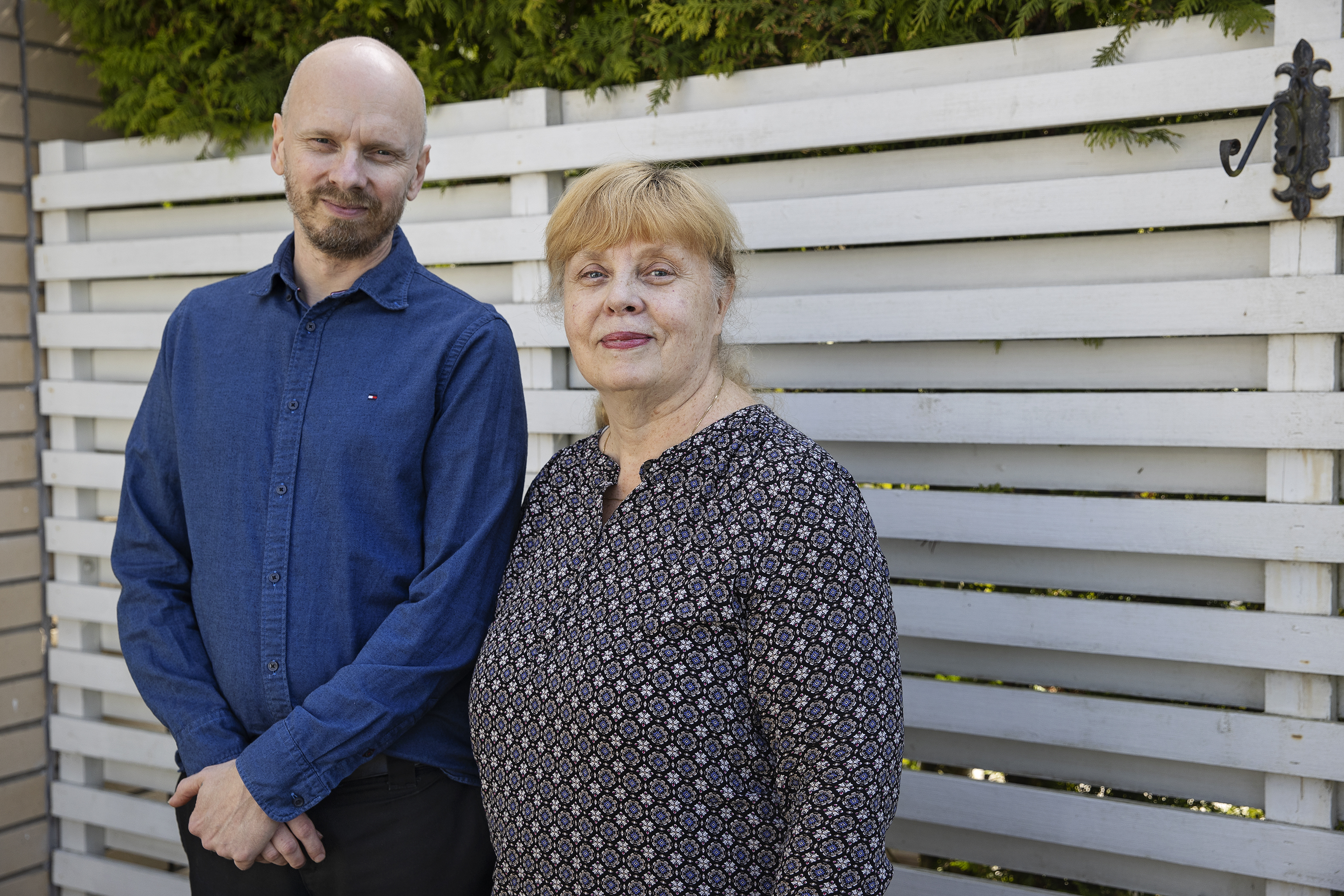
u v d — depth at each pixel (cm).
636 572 123
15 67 272
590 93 215
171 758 264
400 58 158
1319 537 163
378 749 145
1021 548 190
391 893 151
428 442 152
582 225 130
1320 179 159
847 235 192
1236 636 170
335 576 149
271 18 241
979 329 184
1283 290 163
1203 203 167
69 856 282
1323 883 165
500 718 131
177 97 251
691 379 133
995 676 194
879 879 110
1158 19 172
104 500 281
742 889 117
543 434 222
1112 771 186
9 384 275
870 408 195
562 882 123
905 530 195
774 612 113
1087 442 178
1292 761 167
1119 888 186
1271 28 166
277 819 141
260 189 245
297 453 151
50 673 282
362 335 155
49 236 276
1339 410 161
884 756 111
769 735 116
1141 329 173
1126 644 179
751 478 121
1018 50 181
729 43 204
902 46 198
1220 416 169
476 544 149
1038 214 178
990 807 190
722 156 201
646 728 116
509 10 218
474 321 156
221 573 152
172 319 164
